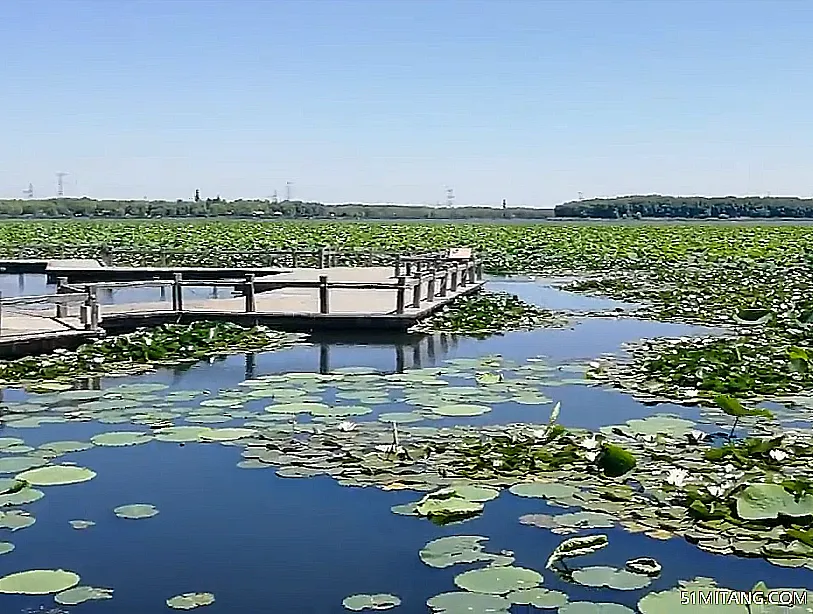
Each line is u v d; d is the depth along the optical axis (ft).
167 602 13.42
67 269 76.18
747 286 67.72
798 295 58.29
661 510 16.43
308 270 79.05
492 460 19.76
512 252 120.16
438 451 20.58
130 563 14.92
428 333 43.29
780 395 27.09
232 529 16.34
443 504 16.75
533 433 21.56
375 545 15.53
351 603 13.23
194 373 31.83
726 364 30.96
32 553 15.33
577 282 77.36
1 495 17.81
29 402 26.17
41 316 42.88
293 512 17.08
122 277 74.49
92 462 20.30
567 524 15.90
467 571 13.80
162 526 16.52
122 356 34.17
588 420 24.21
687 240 150.92
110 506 17.54
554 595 12.92
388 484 18.42
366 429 22.77
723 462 19.31
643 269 92.53
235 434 22.09
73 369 31.96
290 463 19.86
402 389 28.04
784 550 14.49
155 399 26.55
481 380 29.37
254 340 39.75
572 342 40.29
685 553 14.67
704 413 24.71
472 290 63.10
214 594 13.74
